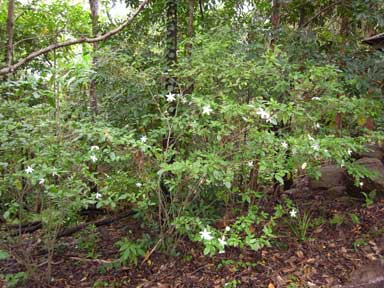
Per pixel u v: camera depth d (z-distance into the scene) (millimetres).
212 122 2652
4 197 3008
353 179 4023
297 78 2980
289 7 4383
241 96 3164
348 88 3711
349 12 4164
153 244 3281
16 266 3240
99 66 3352
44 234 3443
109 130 2697
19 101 3047
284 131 3262
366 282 2672
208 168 2453
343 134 3645
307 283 2738
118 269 3104
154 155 2912
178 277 2936
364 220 3484
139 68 3717
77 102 3664
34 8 4805
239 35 3736
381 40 4141
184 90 3287
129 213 3984
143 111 3457
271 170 2750
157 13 4316
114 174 3025
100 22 4496
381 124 4422
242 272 2932
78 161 2621
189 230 2887
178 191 2938
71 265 3252
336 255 3033
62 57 4340
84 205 2732
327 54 3977
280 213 3109
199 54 3188
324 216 3684
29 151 2789
